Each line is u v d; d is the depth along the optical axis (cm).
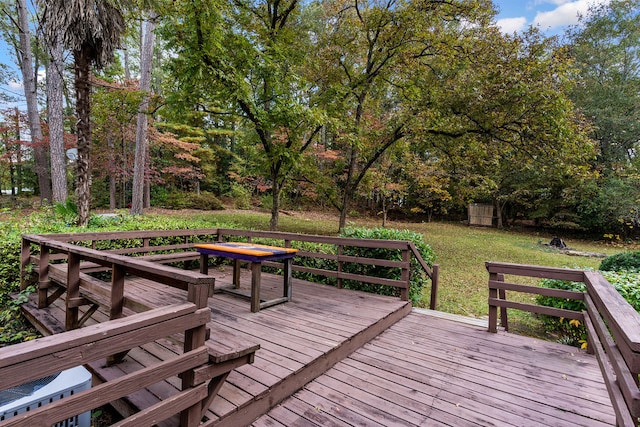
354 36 879
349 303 369
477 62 728
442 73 848
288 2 794
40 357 101
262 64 607
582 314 279
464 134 814
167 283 172
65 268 338
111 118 1160
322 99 823
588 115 1339
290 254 355
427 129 823
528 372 247
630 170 1264
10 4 1345
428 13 767
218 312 328
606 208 1308
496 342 303
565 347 293
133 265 189
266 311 334
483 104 717
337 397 210
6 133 1370
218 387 170
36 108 1241
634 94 1348
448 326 344
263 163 841
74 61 543
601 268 539
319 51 890
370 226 1500
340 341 262
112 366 209
